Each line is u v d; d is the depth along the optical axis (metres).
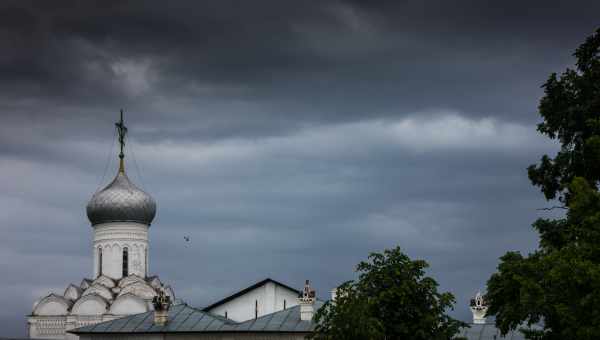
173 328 93.00
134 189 142.62
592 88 70.56
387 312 66.06
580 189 60.62
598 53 72.44
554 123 71.50
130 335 93.12
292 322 91.31
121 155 145.50
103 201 140.75
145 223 142.88
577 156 69.69
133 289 137.25
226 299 111.12
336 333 64.62
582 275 55.22
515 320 61.50
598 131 67.00
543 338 60.94
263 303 110.75
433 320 65.12
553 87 71.81
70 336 136.25
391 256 67.50
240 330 90.75
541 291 58.34
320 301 97.50
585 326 55.03
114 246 140.62
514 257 64.50
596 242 57.69
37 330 137.50
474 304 97.12
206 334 91.81
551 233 66.56
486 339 90.31
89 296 136.62
